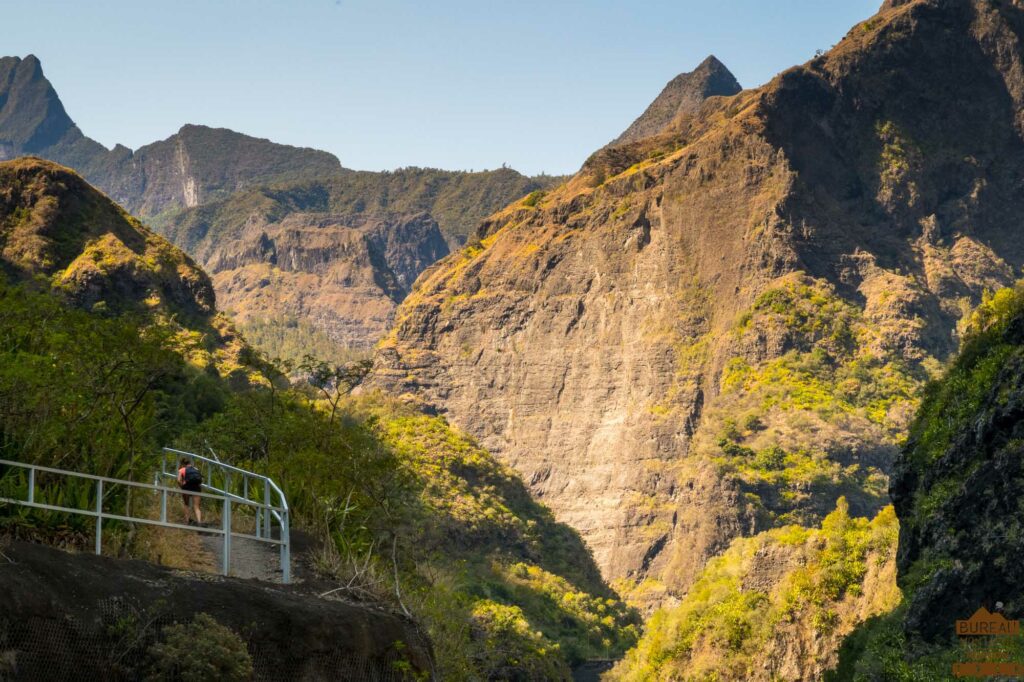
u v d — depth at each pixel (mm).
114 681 14391
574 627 162375
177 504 23203
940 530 51562
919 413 63656
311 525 26750
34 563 14453
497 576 164625
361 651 18281
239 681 15305
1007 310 61688
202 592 16281
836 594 113375
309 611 17547
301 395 41500
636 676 130875
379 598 21609
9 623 13609
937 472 54750
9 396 20094
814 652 111875
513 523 186750
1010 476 48875
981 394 54938
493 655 35125
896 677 48812
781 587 120625
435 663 23172
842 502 124312
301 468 28500
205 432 35969
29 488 15281
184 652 14859
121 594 15156
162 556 19125
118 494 20328
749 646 118688
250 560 21047
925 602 50000
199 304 169125
